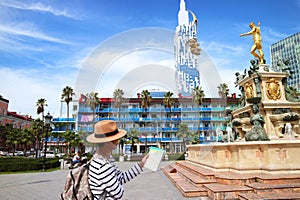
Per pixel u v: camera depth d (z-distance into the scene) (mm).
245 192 5023
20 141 40406
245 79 10750
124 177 1750
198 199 5312
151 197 5895
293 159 6082
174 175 8750
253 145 6449
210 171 7273
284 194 4680
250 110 9805
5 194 6996
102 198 1584
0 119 42094
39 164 15836
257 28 11242
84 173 1633
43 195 6828
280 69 10398
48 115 14086
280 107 9742
